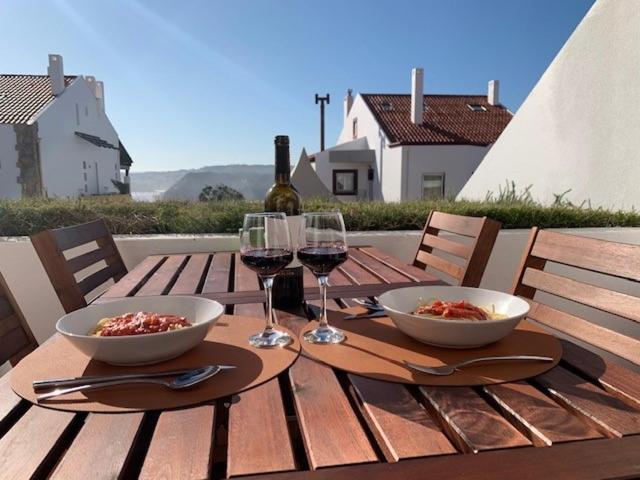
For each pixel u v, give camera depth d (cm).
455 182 1413
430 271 295
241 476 53
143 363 82
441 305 98
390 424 63
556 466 54
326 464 54
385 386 75
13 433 62
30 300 252
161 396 71
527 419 65
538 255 134
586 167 541
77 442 59
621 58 494
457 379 77
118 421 64
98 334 83
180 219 305
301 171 998
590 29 534
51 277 150
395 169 1432
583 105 545
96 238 194
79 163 1733
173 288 151
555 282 125
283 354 88
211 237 271
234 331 102
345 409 68
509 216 349
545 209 359
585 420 67
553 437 60
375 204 372
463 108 1593
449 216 203
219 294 141
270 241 96
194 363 84
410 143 1382
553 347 92
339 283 154
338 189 1641
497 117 1554
